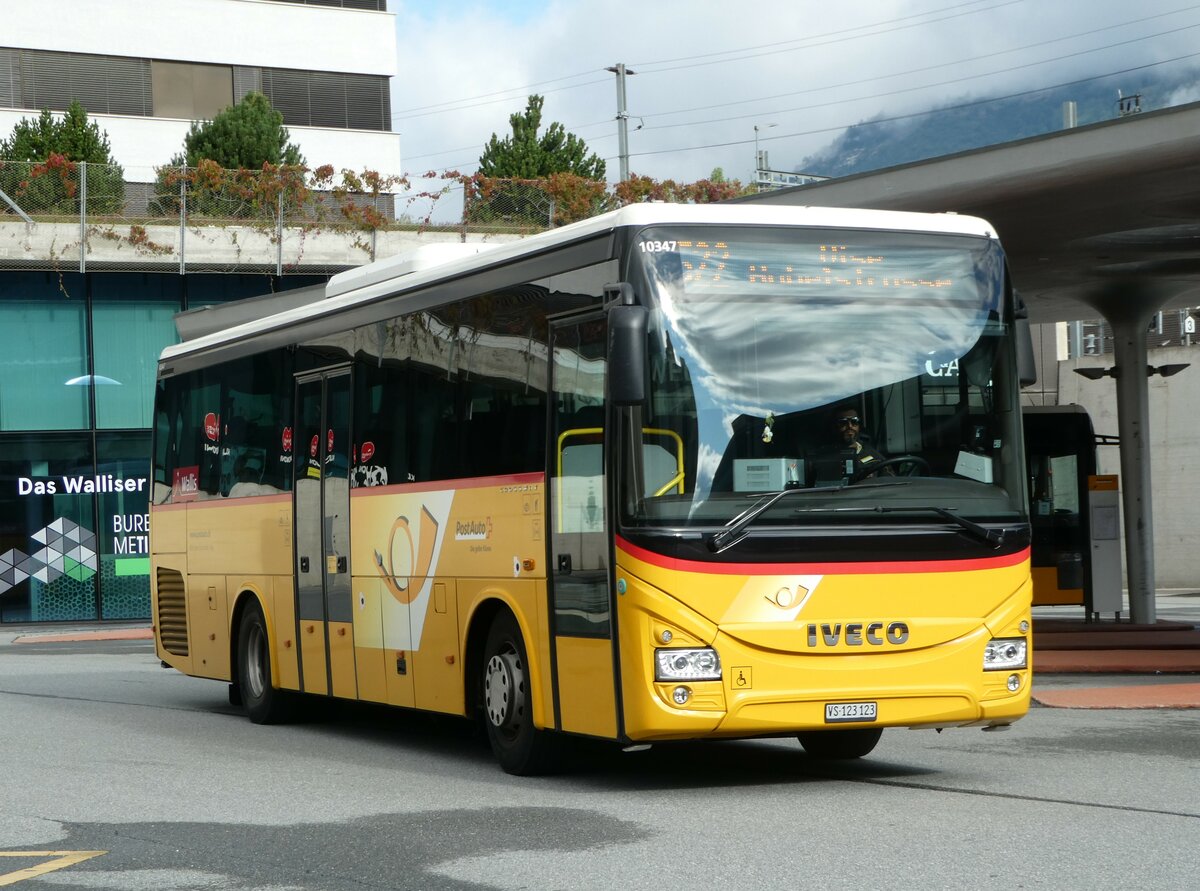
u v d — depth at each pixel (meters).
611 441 9.39
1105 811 8.79
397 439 12.39
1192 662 19.11
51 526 34.00
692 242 9.54
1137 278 25.12
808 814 8.81
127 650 26.80
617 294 9.27
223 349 16.22
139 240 33.69
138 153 51.16
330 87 53.88
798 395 9.50
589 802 9.48
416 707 12.05
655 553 9.16
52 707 16.62
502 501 10.74
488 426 10.98
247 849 8.12
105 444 34.31
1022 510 9.90
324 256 34.41
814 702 9.30
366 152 54.16
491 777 10.83
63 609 34.03
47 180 33.53
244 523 15.41
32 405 33.94
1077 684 17.41
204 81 52.38
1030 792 9.58
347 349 13.41
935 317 9.88
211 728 14.70
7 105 49.78
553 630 10.09
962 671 9.60
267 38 52.91
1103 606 25.41
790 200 20.81
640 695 9.16
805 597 9.30
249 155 48.66
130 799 9.96
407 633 12.16
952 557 9.63
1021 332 10.09
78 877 7.49
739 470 9.31
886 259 9.86
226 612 15.85
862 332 9.71
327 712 15.39
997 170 18.56
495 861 7.61
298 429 14.30
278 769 11.46
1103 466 45.47
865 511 9.47
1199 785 9.83
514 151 52.59
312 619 13.92
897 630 9.48
